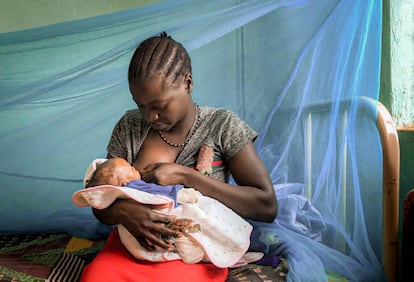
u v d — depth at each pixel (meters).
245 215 1.17
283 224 1.38
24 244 1.61
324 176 1.40
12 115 1.61
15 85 1.53
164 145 1.21
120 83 1.53
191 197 1.07
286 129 1.54
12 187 1.75
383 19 1.51
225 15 1.43
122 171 1.07
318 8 1.46
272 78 1.58
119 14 1.43
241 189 1.15
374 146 1.36
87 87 1.54
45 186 1.76
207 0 1.42
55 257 1.42
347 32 1.39
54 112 1.60
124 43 1.44
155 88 1.05
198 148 1.21
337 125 1.39
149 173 1.11
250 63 1.61
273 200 1.19
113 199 1.04
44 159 1.72
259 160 1.21
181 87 1.10
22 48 1.49
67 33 1.46
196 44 1.47
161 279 0.98
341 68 1.40
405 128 1.53
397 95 1.54
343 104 1.37
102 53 1.49
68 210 1.76
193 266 1.03
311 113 1.48
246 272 1.16
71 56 1.51
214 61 1.65
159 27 1.45
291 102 1.53
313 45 1.46
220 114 1.23
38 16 1.92
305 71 1.49
